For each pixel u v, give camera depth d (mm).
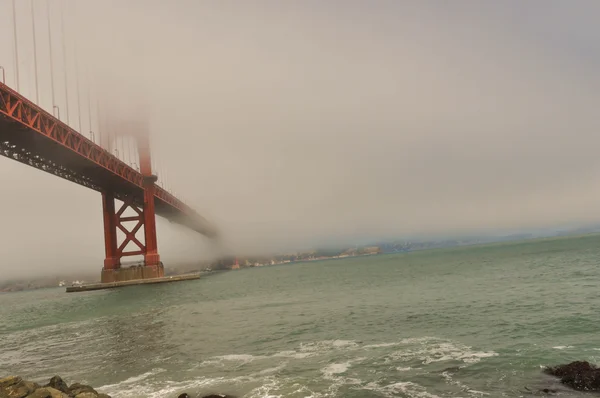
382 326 17672
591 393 8523
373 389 9555
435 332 15594
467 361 11266
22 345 19312
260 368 11875
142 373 12164
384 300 27891
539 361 10781
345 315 21812
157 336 18500
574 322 15242
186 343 16391
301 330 17984
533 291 25656
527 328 14977
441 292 30219
